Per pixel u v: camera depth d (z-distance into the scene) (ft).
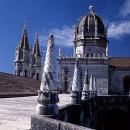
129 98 174.70
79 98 77.92
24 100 94.73
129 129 171.53
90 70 231.09
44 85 46.65
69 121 65.51
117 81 252.01
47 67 47.32
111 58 278.26
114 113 172.04
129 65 257.75
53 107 46.37
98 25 259.19
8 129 40.45
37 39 357.00
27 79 168.96
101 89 228.84
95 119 142.51
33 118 42.57
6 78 127.85
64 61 234.17
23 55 325.21
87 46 253.65
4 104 77.15
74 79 79.10
